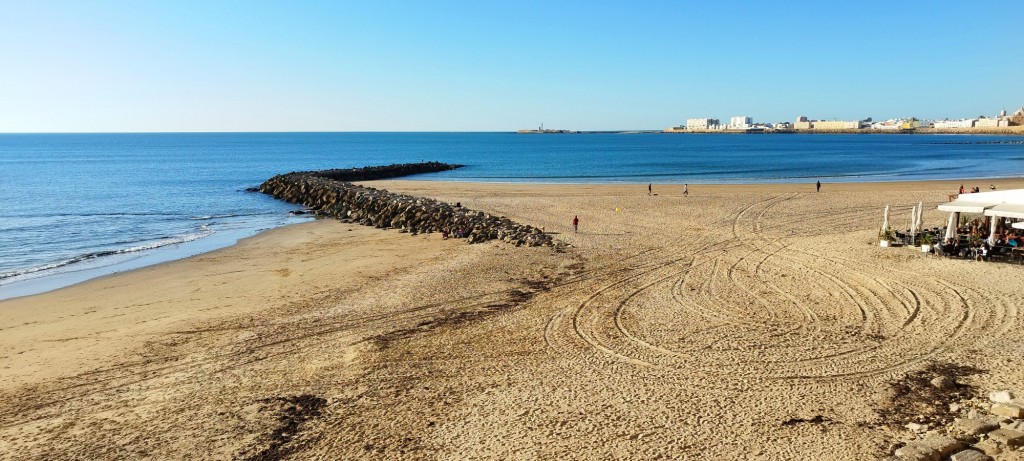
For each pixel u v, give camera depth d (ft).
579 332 56.44
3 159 426.92
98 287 80.74
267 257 97.55
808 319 58.03
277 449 37.47
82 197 193.57
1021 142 598.75
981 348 49.06
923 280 68.49
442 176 273.75
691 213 125.29
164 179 264.52
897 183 200.95
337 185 186.50
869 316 58.13
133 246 111.45
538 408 41.60
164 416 42.37
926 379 43.80
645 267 79.87
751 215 120.57
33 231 128.77
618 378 46.06
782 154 442.50
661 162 358.64
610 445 36.42
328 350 53.83
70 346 57.52
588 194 169.78
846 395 41.88
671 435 37.37
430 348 53.57
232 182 249.96
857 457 33.96
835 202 138.31
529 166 333.83
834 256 81.82
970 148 492.13
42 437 39.86
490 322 60.03
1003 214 73.77
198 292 76.33
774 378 45.14
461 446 37.01
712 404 41.32
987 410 37.99
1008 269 71.00
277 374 49.01
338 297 71.26
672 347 52.03
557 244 95.61
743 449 35.47
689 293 67.77
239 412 42.50
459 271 80.79
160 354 54.49
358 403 43.29
